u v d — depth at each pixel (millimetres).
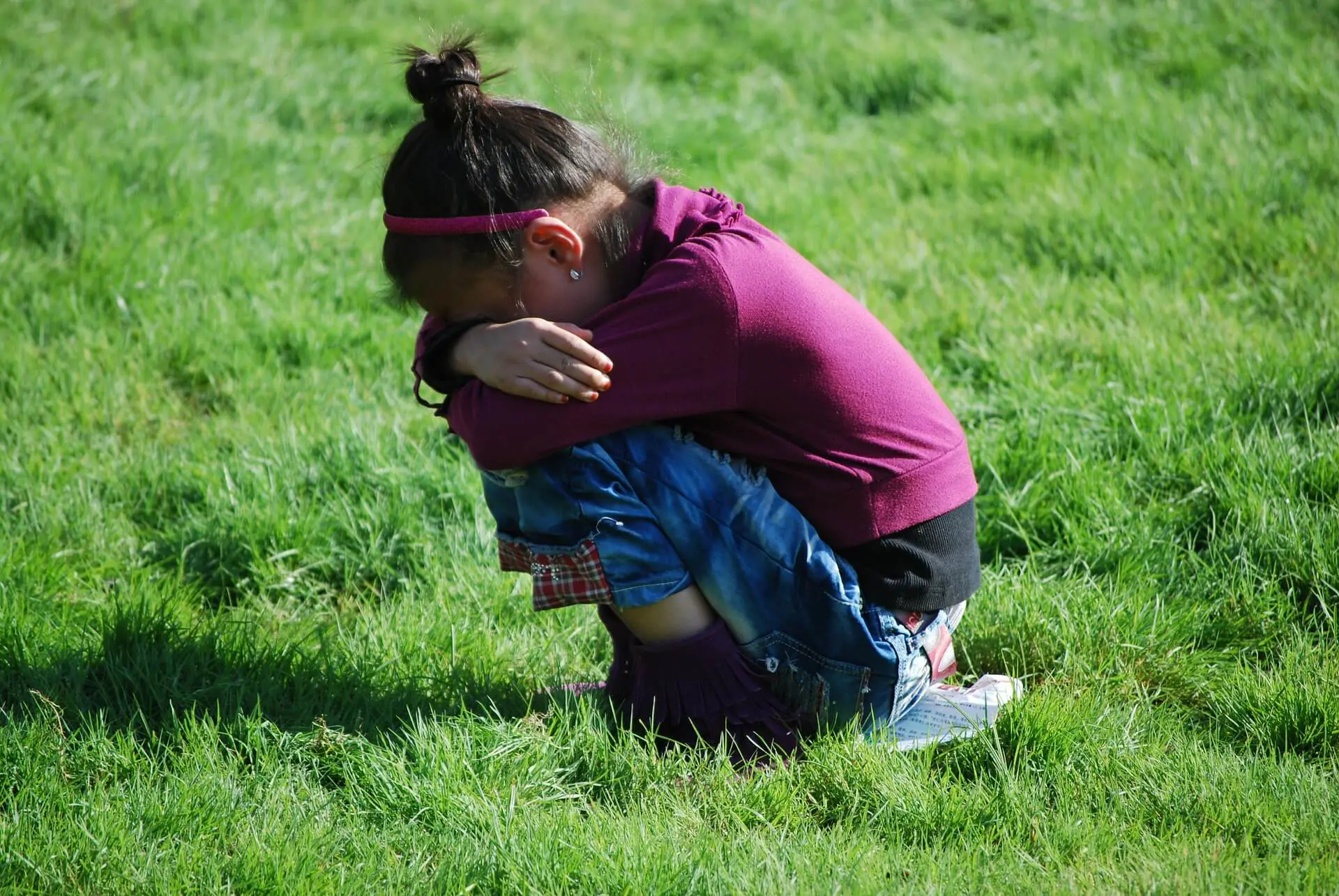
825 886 4660
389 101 14867
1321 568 6824
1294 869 4641
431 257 5242
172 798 5156
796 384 5246
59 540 7648
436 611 6969
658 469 5305
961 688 6180
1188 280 10406
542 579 5492
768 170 13391
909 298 10430
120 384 9227
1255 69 14930
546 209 5180
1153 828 5117
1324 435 7785
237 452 8484
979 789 5324
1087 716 5793
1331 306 9531
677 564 5391
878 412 5391
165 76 14484
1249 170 11883
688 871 4754
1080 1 17750
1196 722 6078
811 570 5352
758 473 5367
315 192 12617
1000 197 12406
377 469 8188
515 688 6234
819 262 11180
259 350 9906
